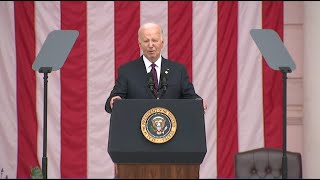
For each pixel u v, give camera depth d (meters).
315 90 22.86
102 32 24.02
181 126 8.87
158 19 24.08
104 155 24.05
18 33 23.59
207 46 24.03
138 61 12.50
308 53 23.72
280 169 18.33
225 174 23.91
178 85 12.11
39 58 10.45
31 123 23.56
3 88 23.25
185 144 8.75
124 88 12.23
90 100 23.97
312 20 23.19
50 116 23.77
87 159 23.98
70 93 23.88
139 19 24.06
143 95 12.09
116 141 8.75
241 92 24.05
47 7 23.83
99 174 24.05
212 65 24.02
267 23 24.17
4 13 23.48
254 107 24.08
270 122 24.09
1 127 23.06
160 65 12.27
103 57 24.00
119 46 24.02
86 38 23.97
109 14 24.05
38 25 23.75
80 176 23.97
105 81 23.98
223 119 23.98
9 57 23.45
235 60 24.05
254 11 24.17
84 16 23.97
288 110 24.52
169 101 8.99
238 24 24.12
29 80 23.53
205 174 23.92
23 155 23.50
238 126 24.03
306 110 24.02
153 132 8.79
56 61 10.43
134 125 8.86
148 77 12.03
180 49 23.97
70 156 23.91
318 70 22.50
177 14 24.05
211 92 23.98
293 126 24.56
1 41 23.36
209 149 23.94
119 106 8.96
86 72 23.94
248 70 24.05
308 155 23.73
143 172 8.80
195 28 24.05
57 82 23.84
